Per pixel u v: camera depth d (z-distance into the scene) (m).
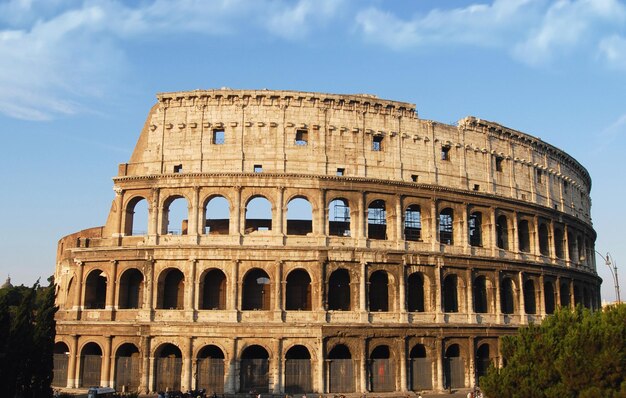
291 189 97.19
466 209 106.69
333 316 94.00
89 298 99.31
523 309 109.50
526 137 119.62
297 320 92.88
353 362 93.56
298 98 100.19
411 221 112.38
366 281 96.38
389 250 97.50
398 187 101.19
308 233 102.25
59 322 96.00
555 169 127.38
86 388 94.19
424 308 101.06
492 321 105.12
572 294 122.25
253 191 96.81
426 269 100.44
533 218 116.75
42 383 75.00
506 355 62.41
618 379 51.78
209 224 104.38
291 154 98.56
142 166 99.56
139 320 92.94
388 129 103.62
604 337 53.56
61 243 114.50
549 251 119.88
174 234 96.81
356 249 96.12
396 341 96.19
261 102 99.81
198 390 87.50
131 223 100.38
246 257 93.75
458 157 108.81
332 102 101.31
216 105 99.88
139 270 96.31
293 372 91.75
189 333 91.75
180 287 97.75
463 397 92.06
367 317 94.88
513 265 109.69
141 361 91.94
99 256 97.38
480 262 105.38
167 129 100.00
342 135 100.81
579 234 133.50
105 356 93.75
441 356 98.56
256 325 91.31
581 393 50.97
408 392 94.44
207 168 97.81
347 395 90.44
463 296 103.31
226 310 92.62
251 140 98.62
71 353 95.06
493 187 111.56
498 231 113.50
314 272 94.62
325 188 97.56
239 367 90.88
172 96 100.44
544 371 54.62
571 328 56.69
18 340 69.81
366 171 100.75
